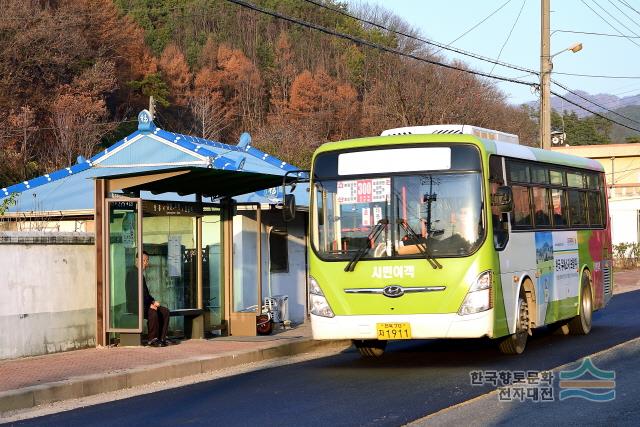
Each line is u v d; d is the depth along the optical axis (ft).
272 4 250.78
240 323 58.49
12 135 135.23
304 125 187.42
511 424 29.71
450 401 34.27
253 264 65.51
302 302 71.61
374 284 44.09
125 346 52.03
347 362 48.57
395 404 33.94
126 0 246.06
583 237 61.21
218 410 34.22
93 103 152.66
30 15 149.59
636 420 30.12
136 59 191.93
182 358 46.65
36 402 37.04
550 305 53.52
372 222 44.70
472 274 43.29
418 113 187.62
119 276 52.34
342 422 30.68
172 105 202.90
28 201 69.41
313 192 46.03
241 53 223.71
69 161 133.59
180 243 56.03
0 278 46.83
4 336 46.73
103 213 51.37
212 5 250.98
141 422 32.40
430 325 43.37
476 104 194.49
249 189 58.90
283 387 39.60
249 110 214.90
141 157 71.15
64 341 50.44
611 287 68.13
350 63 216.54
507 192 44.42
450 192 44.19
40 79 149.48
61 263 50.57
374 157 45.34
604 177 68.49
